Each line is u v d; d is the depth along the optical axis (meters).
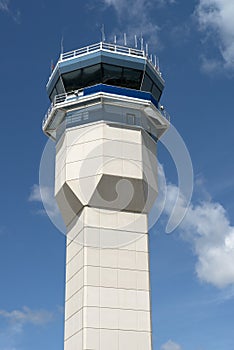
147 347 47.12
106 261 48.91
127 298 48.22
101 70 52.97
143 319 47.91
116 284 48.44
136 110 53.03
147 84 54.25
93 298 47.50
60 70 53.72
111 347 46.38
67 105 52.62
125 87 53.44
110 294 48.00
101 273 48.44
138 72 53.56
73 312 48.81
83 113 52.72
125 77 53.44
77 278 49.25
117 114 52.41
